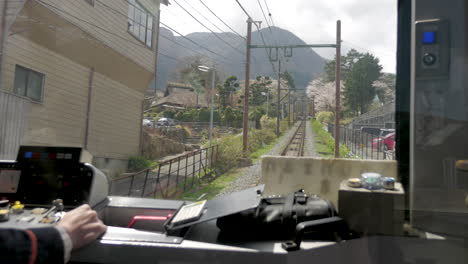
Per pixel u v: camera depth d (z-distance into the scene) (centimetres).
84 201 125
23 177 125
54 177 125
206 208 109
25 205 123
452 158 84
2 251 55
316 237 96
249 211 102
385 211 86
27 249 58
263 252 88
